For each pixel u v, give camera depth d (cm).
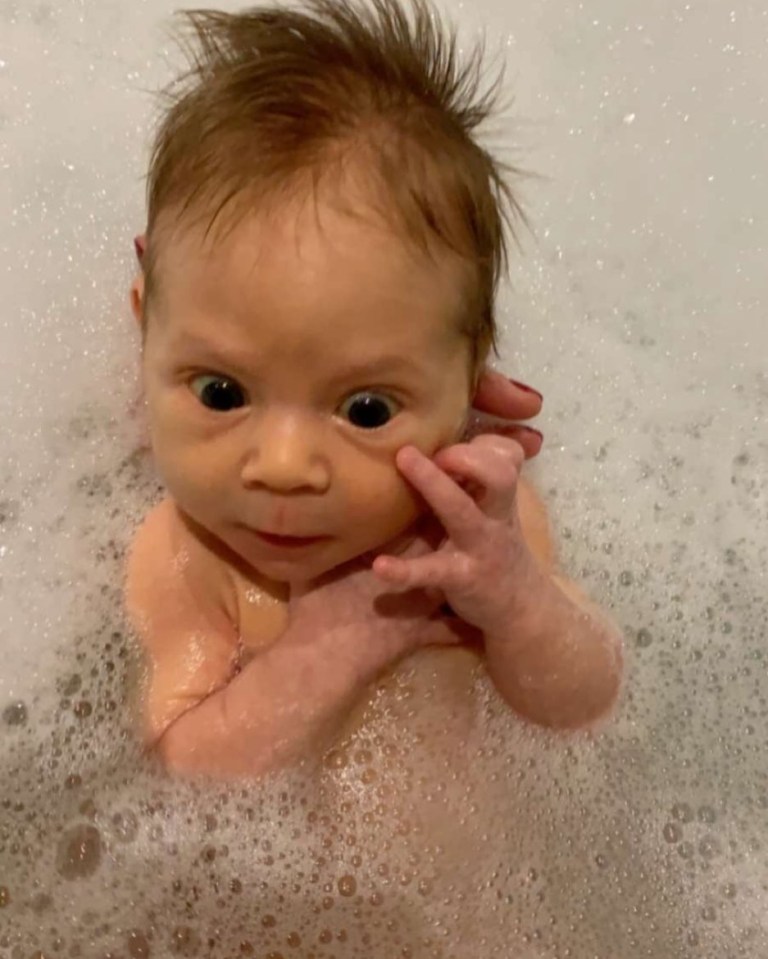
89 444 97
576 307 110
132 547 90
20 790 88
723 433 107
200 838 87
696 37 119
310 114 64
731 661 100
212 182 63
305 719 84
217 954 86
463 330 69
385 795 88
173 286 65
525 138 115
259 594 84
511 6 119
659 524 103
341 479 68
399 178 63
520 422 97
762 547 104
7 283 100
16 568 93
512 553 76
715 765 95
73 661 90
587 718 90
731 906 91
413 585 74
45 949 84
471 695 88
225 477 68
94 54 110
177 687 86
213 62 71
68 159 105
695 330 111
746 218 115
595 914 89
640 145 116
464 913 88
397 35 69
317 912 87
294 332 62
